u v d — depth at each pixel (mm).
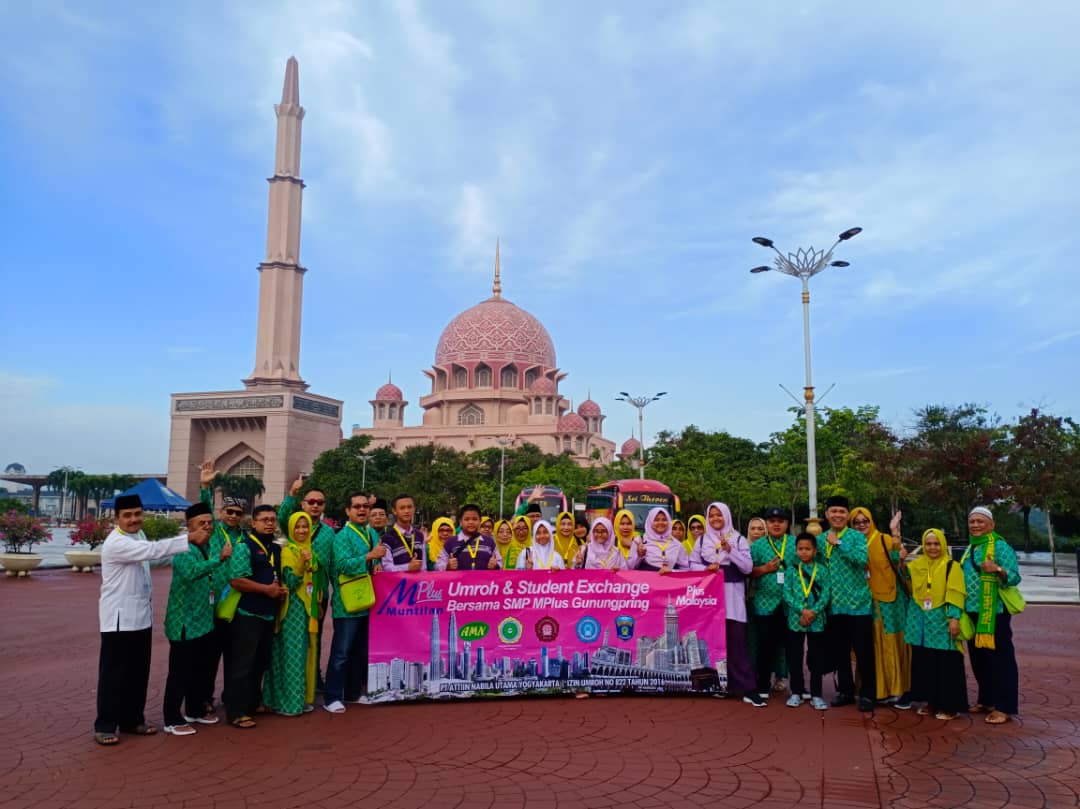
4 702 9703
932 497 37750
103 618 7848
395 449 98688
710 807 6066
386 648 9320
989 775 6812
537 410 97812
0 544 53812
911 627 9047
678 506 32625
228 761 7207
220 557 8203
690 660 9695
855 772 6871
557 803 6133
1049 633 16469
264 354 90000
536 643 9586
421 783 6586
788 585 9414
